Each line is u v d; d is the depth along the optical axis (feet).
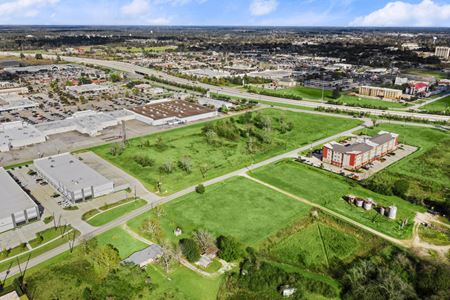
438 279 243.40
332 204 365.20
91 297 236.43
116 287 244.42
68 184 369.30
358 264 271.69
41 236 302.04
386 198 379.14
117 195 378.73
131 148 512.22
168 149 511.81
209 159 478.59
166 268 265.13
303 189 396.78
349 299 239.09
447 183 418.10
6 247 290.56
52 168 411.95
